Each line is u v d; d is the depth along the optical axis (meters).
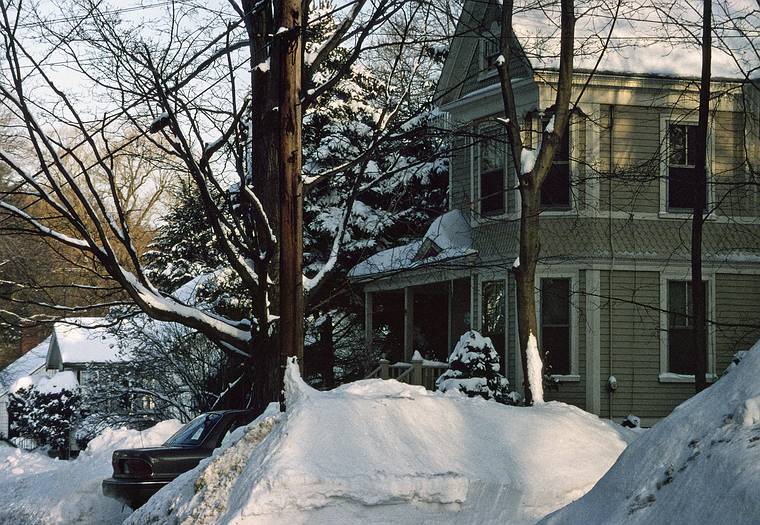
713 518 4.93
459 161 24.17
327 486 8.38
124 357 34.94
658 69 21.20
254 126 17.94
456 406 9.96
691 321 21.56
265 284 16.58
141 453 13.98
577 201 21.11
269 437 9.15
